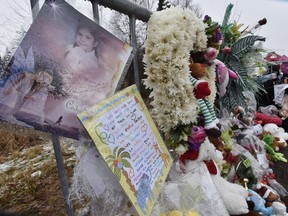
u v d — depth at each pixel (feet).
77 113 3.10
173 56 4.01
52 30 2.85
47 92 2.83
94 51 3.30
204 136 4.40
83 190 3.27
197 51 4.89
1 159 12.14
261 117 11.42
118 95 3.51
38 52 2.74
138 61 4.73
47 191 8.71
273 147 10.35
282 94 13.26
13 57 2.55
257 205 5.83
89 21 3.22
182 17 4.25
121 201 3.62
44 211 7.60
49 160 11.16
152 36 3.98
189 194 4.11
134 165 3.37
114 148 3.15
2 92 2.49
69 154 8.64
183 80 4.03
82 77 3.15
